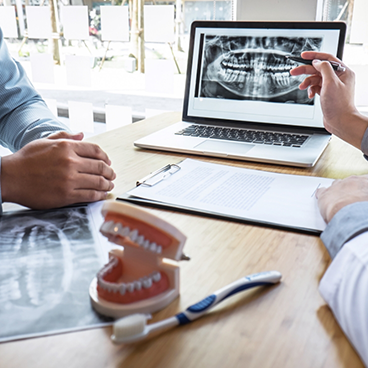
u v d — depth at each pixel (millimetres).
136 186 662
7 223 541
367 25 1275
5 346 321
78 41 2041
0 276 415
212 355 311
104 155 663
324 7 1300
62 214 571
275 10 1319
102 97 2189
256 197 616
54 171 583
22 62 2232
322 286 382
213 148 844
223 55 1019
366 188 532
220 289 372
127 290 356
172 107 2125
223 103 1024
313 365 301
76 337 332
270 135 938
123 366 301
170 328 341
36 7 2037
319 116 937
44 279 410
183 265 442
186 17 1858
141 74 2104
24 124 848
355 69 1295
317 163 806
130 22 1920
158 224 351
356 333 312
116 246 478
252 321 351
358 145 730
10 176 578
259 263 446
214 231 521
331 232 455
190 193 631
